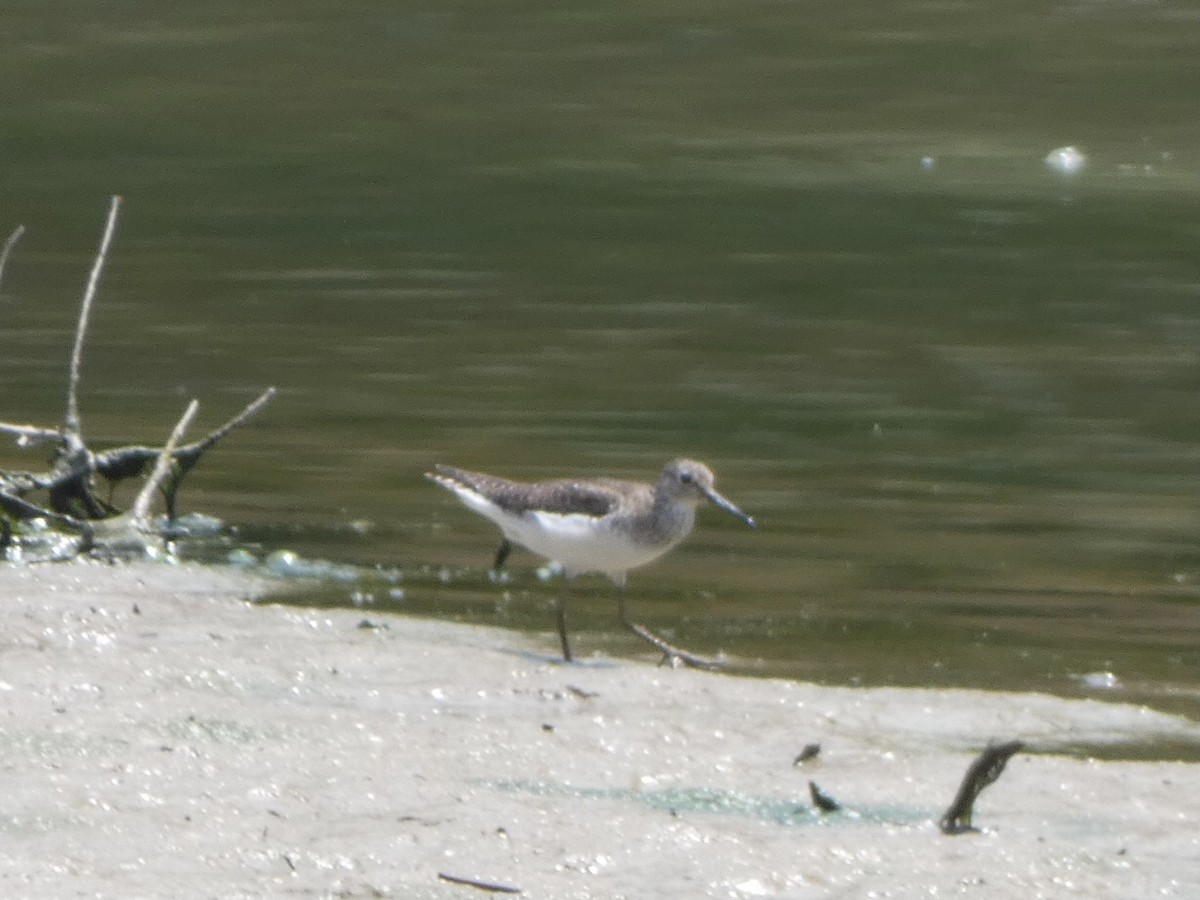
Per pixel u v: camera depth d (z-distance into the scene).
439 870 7.75
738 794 8.98
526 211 28.94
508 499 12.23
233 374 20.28
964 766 9.51
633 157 32.19
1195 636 12.60
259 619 11.88
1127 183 30.08
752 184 30.30
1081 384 20.44
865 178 30.50
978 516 15.84
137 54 39.88
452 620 12.52
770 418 19.02
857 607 13.19
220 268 25.53
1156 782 9.30
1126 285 24.75
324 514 15.27
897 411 19.27
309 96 36.81
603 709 10.32
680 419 18.81
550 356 21.38
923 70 37.91
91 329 22.17
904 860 8.07
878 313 23.52
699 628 12.61
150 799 8.41
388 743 9.45
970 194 29.50
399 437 17.91
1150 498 16.45
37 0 44.25
